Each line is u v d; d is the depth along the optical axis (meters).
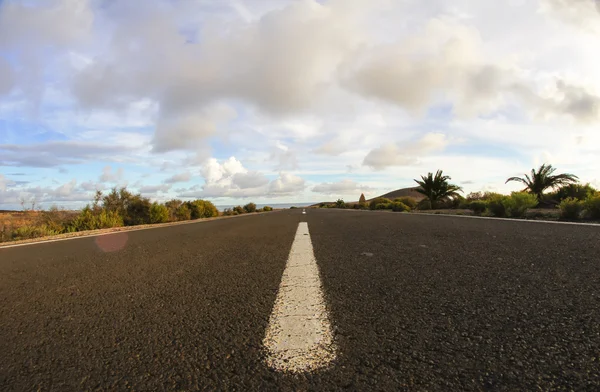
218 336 1.27
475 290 1.79
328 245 4.00
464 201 19.19
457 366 0.97
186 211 21.34
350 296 1.76
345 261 2.86
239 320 1.45
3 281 2.69
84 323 1.52
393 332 1.24
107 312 1.67
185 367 1.03
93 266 3.21
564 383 0.86
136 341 1.26
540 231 4.82
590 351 1.04
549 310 1.43
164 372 1.00
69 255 4.21
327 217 12.77
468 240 3.99
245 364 1.03
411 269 2.41
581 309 1.43
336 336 1.21
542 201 14.48
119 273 2.75
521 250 3.10
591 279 1.95
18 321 1.59
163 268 2.89
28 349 1.24
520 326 1.26
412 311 1.48
